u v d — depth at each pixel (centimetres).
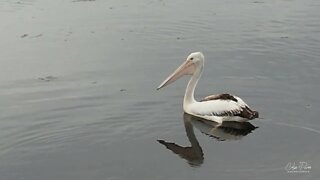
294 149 848
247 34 1589
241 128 955
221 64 1327
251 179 755
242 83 1191
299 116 990
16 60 1407
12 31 1675
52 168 815
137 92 1148
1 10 1936
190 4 1994
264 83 1188
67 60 1395
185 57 1396
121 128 962
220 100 1004
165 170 793
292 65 1311
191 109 1017
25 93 1170
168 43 1519
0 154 869
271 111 1021
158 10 1905
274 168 787
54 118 1020
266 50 1436
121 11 1897
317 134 905
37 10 1928
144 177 772
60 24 1744
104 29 1678
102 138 919
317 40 1513
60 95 1148
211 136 926
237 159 823
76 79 1253
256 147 866
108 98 1117
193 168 796
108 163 824
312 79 1209
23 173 803
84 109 1062
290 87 1159
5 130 970
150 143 898
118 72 1293
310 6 1925
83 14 1864
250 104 1065
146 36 1595
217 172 780
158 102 1086
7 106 1094
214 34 1598
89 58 1409
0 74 1302
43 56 1434
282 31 1614
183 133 941
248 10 1884
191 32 1623
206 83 1198
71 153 864
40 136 937
